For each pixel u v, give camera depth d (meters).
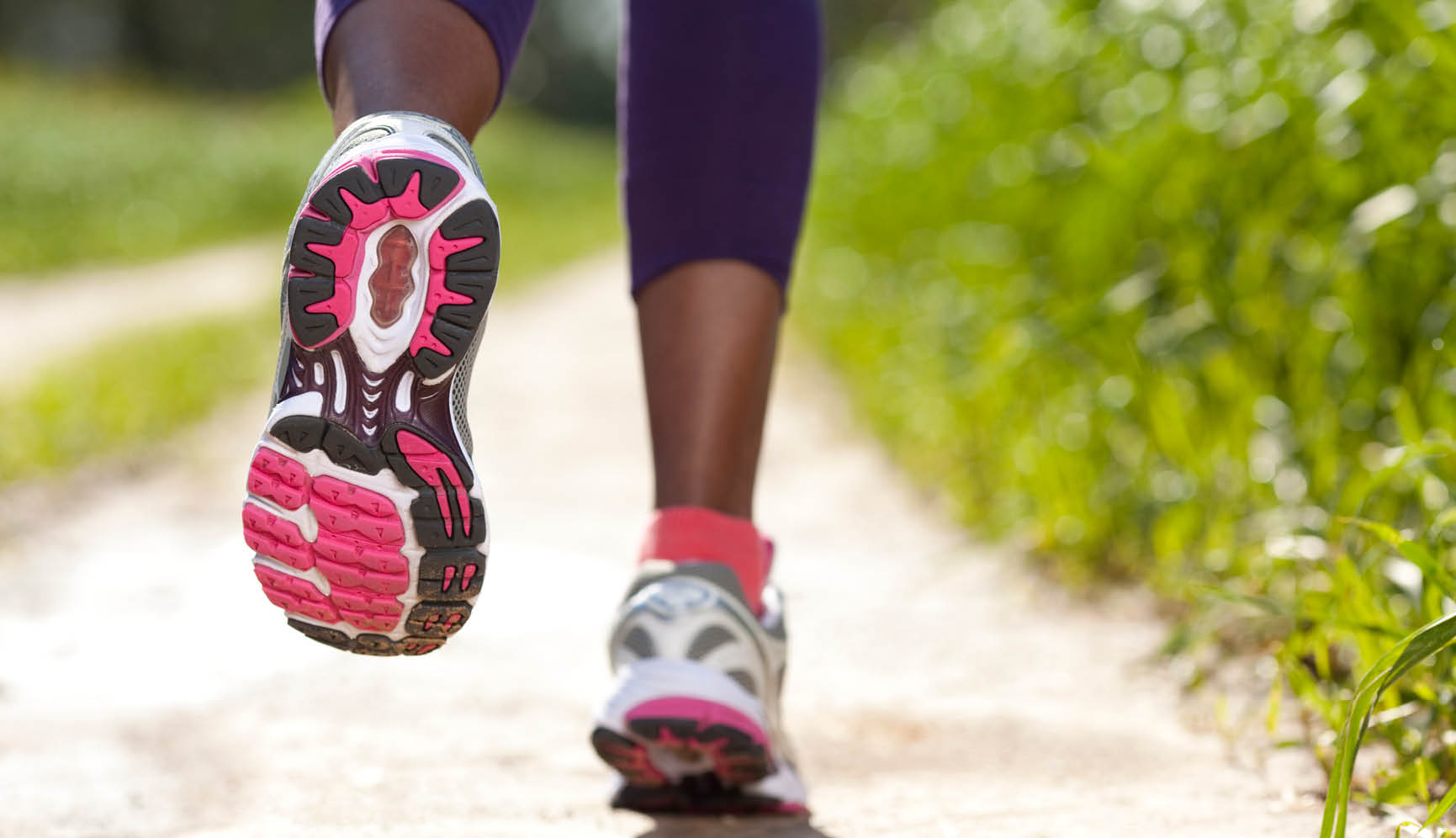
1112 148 5.25
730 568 2.74
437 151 2.12
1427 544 2.86
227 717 3.38
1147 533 4.78
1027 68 6.63
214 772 2.97
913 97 9.54
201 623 4.29
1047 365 5.80
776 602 2.98
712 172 2.82
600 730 2.54
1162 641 4.04
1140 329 4.90
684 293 2.81
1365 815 2.55
